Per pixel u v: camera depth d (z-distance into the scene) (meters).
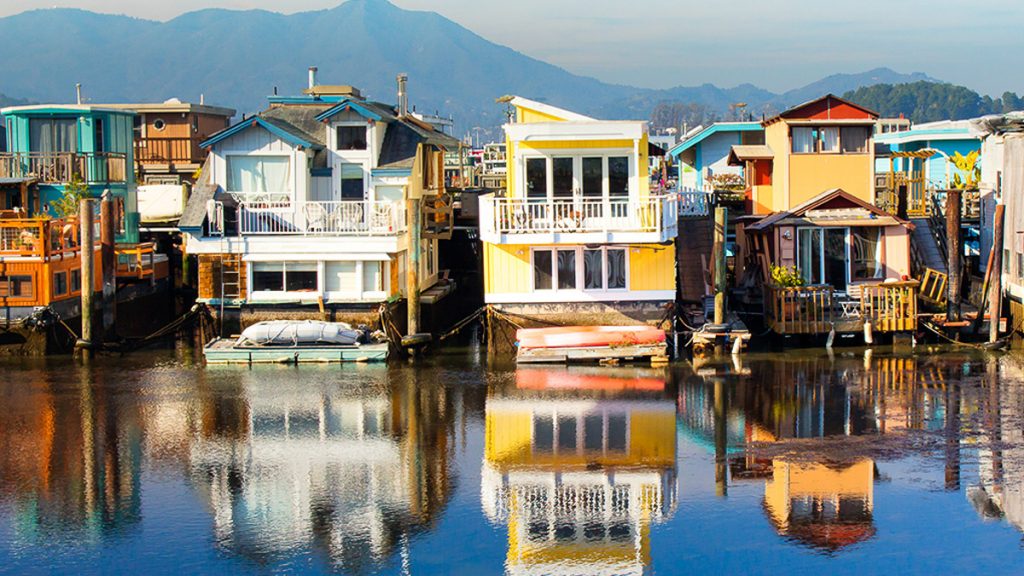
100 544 23.34
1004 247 41.97
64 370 37.94
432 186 49.59
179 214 57.31
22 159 51.00
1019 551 22.59
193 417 32.19
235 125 43.09
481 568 22.31
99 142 53.25
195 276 52.53
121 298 45.19
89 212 39.34
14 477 27.25
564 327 39.38
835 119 45.50
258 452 29.09
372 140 44.91
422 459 28.53
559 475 27.30
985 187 45.72
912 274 44.25
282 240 41.12
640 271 39.94
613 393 34.38
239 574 22.00
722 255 39.09
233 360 38.84
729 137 58.88
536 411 32.59
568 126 39.06
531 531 24.02
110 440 30.06
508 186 40.41
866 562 22.28
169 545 23.34
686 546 23.17
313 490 26.39
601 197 39.25
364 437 30.28
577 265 39.88
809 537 23.39
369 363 38.88
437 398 34.09
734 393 34.03
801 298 39.12
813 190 45.56
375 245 41.12
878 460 27.77
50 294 39.88
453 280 51.66
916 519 24.19
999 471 26.86
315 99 50.47
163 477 27.23
